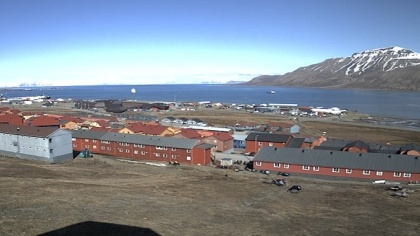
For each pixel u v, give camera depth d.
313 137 97.75
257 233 35.50
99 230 31.20
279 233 36.22
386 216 44.38
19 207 35.78
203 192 52.88
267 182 61.97
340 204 49.59
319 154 70.62
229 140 98.00
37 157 74.94
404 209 47.66
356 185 61.88
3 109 171.38
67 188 46.75
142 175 63.22
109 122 135.12
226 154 91.69
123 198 44.22
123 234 30.78
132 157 86.94
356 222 41.72
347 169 66.19
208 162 80.25
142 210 39.53
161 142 84.00
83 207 38.09
